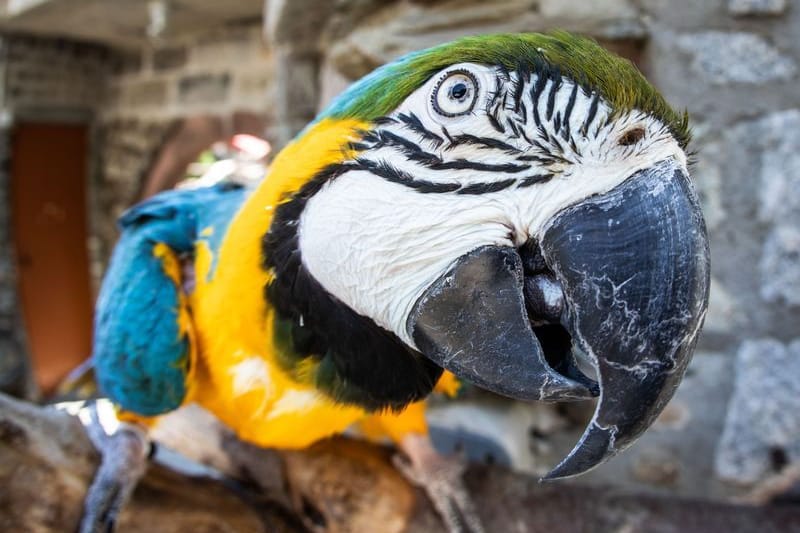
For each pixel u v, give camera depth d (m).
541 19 0.46
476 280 0.27
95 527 0.34
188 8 1.05
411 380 0.32
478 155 0.27
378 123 0.28
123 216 0.39
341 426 0.34
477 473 0.39
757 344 0.48
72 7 1.12
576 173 0.26
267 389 0.33
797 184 0.47
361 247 0.28
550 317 0.27
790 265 0.47
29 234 1.43
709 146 0.48
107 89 1.50
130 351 0.34
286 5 0.52
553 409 0.53
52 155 1.46
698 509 0.38
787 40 0.46
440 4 0.47
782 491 0.41
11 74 1.35
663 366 0.25
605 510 0.38
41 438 0.34
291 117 0.57
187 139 1.30
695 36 0.47
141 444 0.36
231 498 0.38
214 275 0.33
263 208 0.30
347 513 0.37
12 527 0.33
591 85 0.26
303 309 0.30
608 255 0.25
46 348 1.48
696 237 0.26
